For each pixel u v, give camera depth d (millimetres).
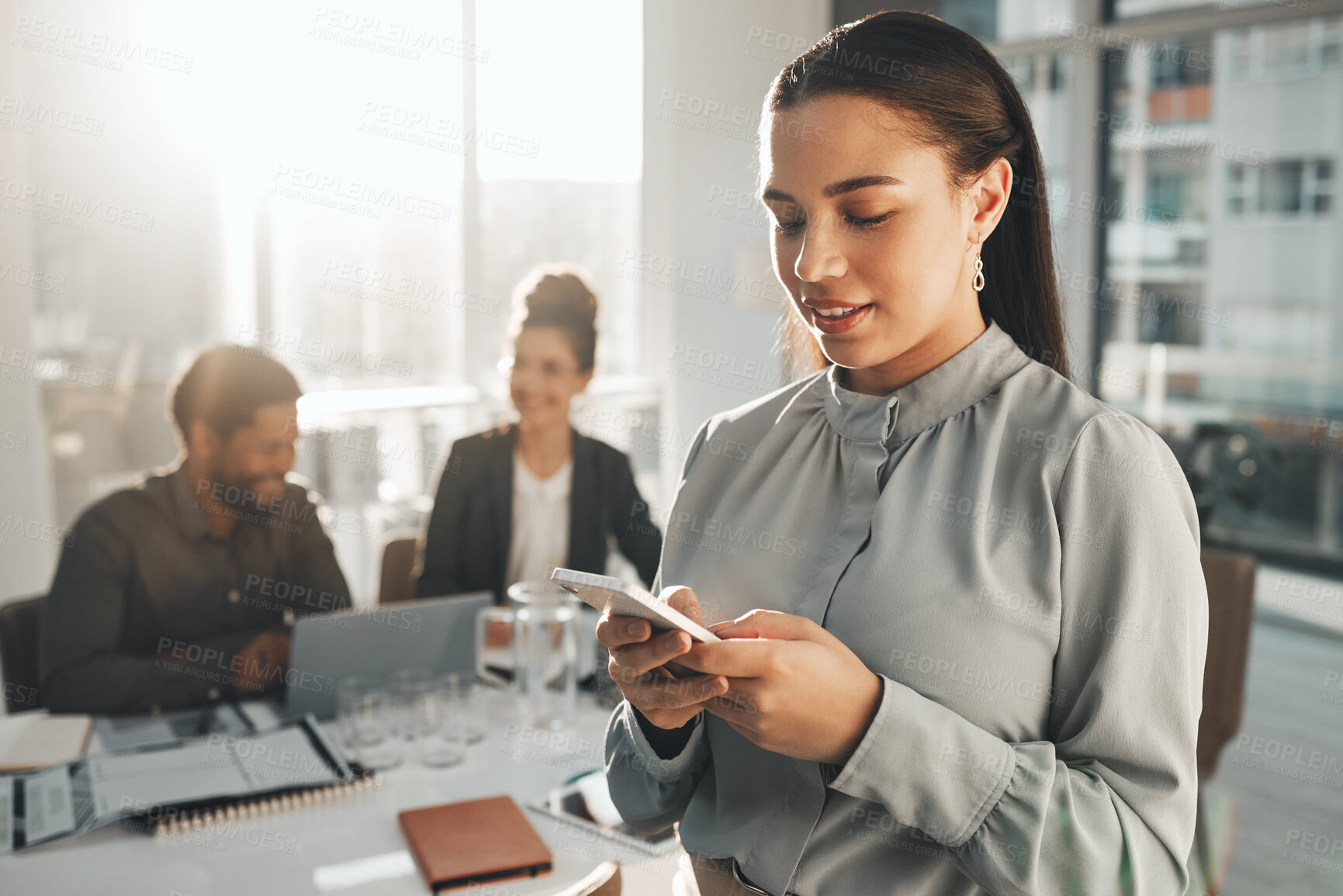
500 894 1216
